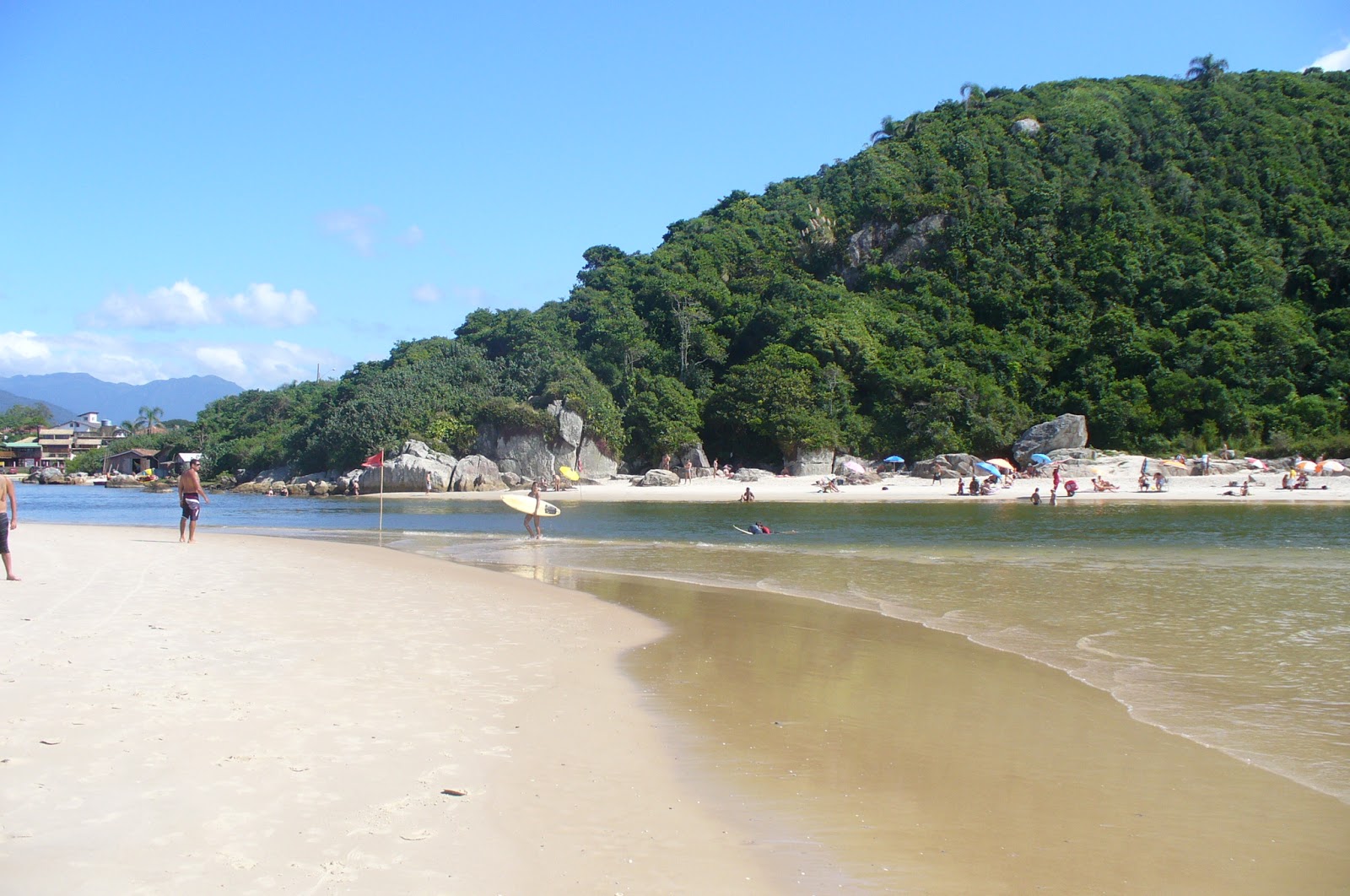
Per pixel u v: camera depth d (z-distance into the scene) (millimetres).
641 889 5336
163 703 8391
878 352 81875
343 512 47719
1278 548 26203
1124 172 96250
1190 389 71438
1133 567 21922
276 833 5805
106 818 5906
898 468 71125
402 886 5203
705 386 82062
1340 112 103125
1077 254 89125
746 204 113812
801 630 13734
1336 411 68500
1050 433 68812
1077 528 33594
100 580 16047
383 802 6387
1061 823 6578
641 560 23891
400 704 8836
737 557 24672
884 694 10008
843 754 7977
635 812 6531
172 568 18328
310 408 93000
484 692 9484
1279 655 12109
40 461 132625
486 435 73062
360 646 11352
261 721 8031
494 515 44219
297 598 14984
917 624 14305
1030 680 10719
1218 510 42312
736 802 6793
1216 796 7133
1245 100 105438
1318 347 73312
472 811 6336
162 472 104812
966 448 73625
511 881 5352
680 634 13344
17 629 11375
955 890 5480
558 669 10734
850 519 39312
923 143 109125
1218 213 89375
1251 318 77312
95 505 57250
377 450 73312
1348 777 7586
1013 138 105062
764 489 62875
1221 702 9852
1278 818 6734
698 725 8734
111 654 10211
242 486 78875
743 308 91438
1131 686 10492
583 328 91438
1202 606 16141
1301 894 5504
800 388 75938
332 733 7797
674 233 115000
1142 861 5969
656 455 77250
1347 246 82000
